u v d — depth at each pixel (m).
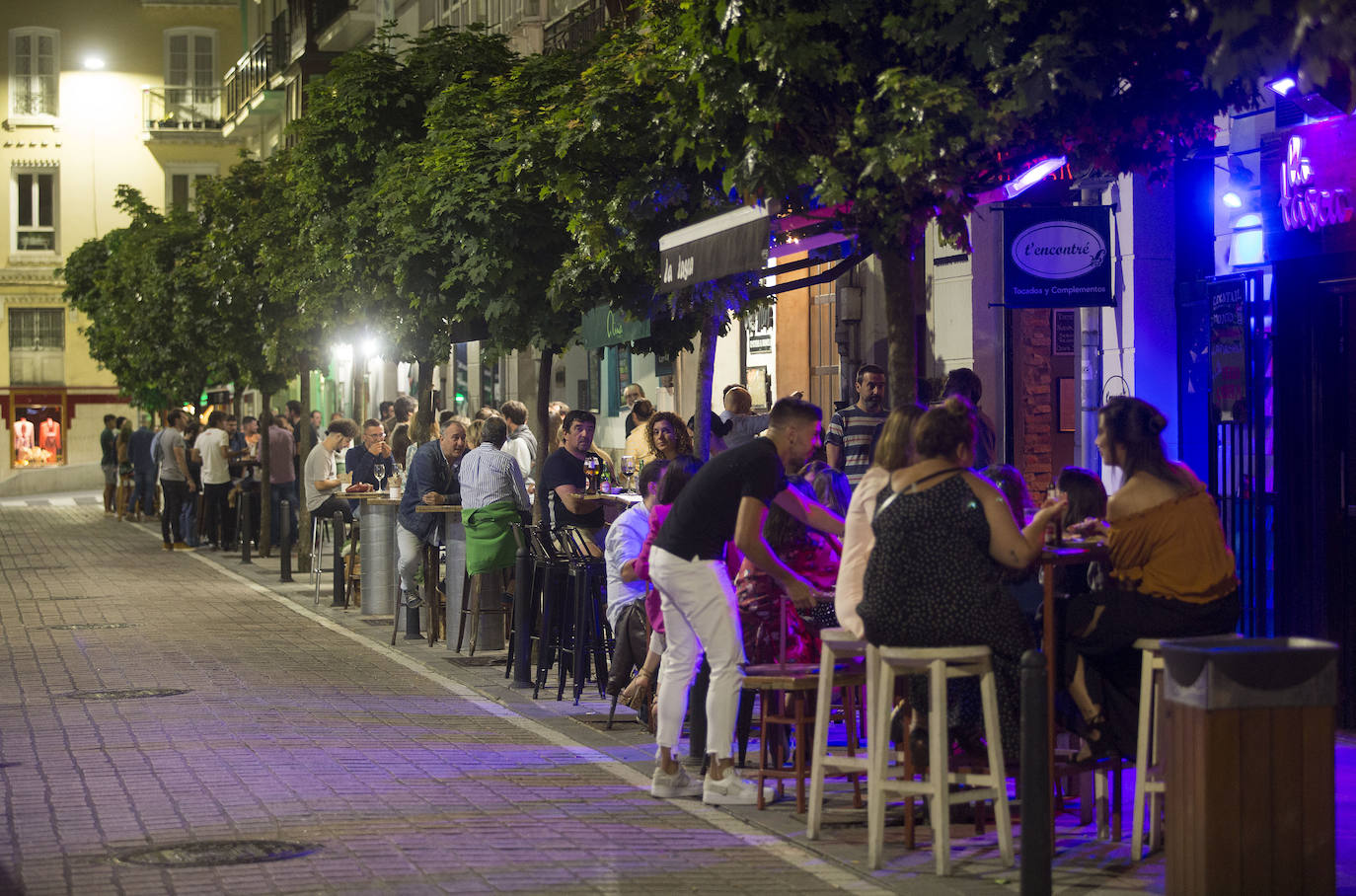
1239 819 7.48
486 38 20.91
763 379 24.44
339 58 21.08
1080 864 8.88
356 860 8.90
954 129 9.64
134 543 37.81
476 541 16.83
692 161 14.10
